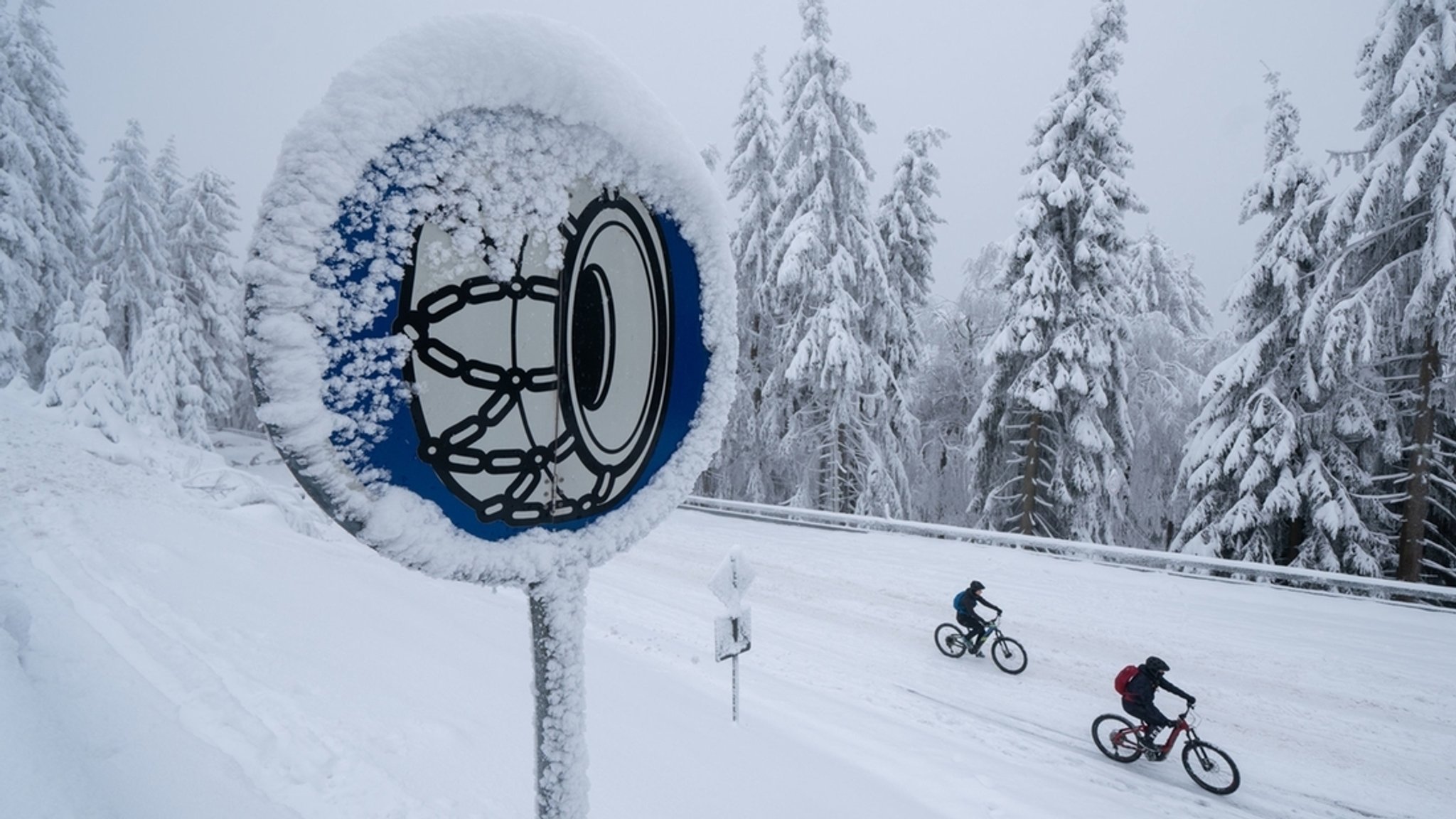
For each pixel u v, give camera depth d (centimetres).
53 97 2802
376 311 89
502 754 354
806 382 1964
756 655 912
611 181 114
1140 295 2244
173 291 2912
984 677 880
